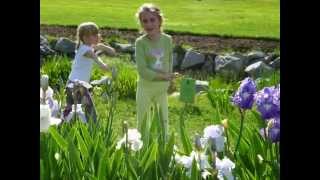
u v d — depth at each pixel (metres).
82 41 5.09
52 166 2.57
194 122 5.51
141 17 4.33
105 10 13.18
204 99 6.27
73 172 2.58
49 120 2.31
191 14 12.90
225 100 5.12
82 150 2.77
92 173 2.62
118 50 8.97
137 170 2.59
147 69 4.32
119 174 2.60
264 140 2.78
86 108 4.07
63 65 7.10
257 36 10.05
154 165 2.56
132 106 6.26
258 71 7.60
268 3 14.28
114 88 4.38
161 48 4.36
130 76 6.67
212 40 9.96
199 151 2.41
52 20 11.58
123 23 11.35
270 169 2.67
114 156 2.61
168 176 2.54
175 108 5.88
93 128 3.22
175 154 2.66
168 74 4.38
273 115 2.47
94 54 5.06
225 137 2.65
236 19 12.19
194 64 8.24
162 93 4.38
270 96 2.48
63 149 2.72
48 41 8.73
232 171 2.49
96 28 5.11
